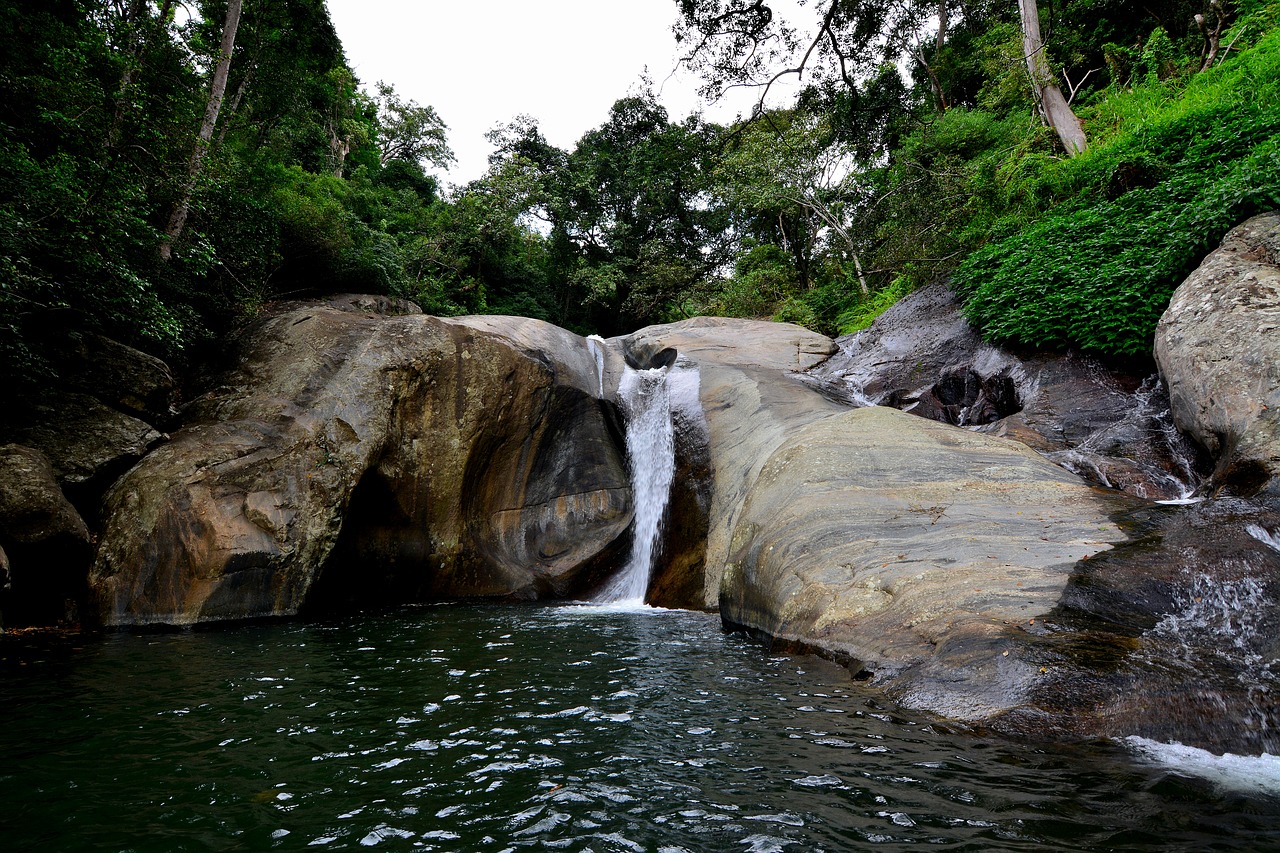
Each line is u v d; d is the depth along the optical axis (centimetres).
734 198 2527
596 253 4031
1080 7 2039
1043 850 268
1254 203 879
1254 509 562
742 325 1703
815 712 453
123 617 858
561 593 1201
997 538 624
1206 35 1577
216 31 1970
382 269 2194
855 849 278
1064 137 1589
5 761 404
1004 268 1231
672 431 1297
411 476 1149
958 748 375
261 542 941
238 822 326
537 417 1292
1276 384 658
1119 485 773
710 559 1056
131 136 1133
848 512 739
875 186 2345
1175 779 323
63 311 984
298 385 1108
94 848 301
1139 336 984
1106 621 461
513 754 408
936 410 1214
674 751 402
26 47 1084
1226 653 418
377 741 436
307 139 3072
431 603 1127
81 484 916
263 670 630
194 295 1330
